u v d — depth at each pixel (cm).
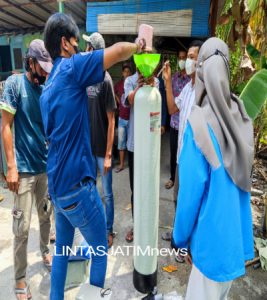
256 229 302
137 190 149
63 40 148
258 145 459
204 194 130
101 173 268
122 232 296
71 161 150
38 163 207
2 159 340
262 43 255
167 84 243
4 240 277
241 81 268
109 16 336
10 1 448
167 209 340
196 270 148
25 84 195
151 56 128
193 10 296
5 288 221
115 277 233
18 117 196
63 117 145
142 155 141
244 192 138
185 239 142
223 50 138
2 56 700
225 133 128
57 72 145
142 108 134
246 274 238
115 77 613
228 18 256
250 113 217
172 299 196
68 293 213
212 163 124
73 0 406
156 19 313
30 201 206
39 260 252
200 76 142
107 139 252
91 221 166
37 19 573
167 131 710
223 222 128
